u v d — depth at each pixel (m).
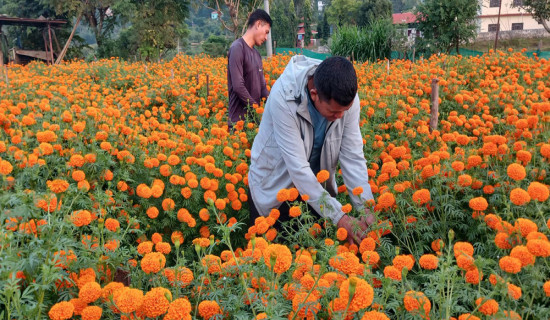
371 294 1.54
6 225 2.01
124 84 13.14
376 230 2.38
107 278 2.18
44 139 3.43
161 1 36.69
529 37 37.94
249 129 4.88
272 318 1.55
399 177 3.16
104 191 3.24
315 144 2.96
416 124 5.09
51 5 35.06
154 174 3.75
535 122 3.57
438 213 2.74
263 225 2.45
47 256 1.92
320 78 2.36
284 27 88.75
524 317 1.87
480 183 2.87
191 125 6.05
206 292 2.06
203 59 18.80
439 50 18.86
